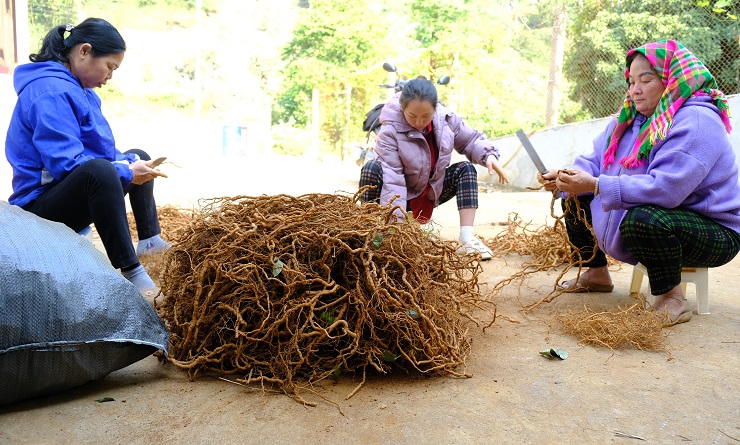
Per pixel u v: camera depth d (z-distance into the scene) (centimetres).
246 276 216
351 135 1950
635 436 185
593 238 332
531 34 2277
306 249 224
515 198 843
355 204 248
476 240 428
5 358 186
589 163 321
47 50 297
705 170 273
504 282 354
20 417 192
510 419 195
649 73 284
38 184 291
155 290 291
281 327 220
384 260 227
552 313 306
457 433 186
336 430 187
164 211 504
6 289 187
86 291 202
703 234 279
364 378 215
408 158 395
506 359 245
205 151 1950
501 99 2027
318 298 220
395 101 405
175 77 2759
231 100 2772
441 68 1836
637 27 1064
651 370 234
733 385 221
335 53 2386
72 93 289
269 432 185
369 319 219
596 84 1167
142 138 2056
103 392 211
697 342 264
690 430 189
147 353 217
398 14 2714
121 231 284
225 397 208
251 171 1295
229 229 231
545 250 416
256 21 3077
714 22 985
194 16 2941
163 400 205
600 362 242
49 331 193
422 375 229
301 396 209
